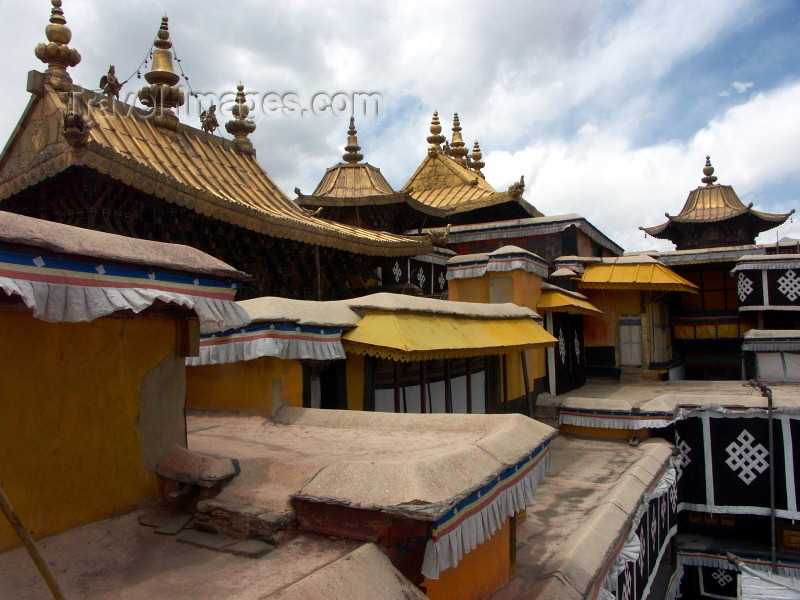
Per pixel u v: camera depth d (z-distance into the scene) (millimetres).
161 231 10047
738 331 24594
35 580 3951
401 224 20859
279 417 7688
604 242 25750
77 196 9047
